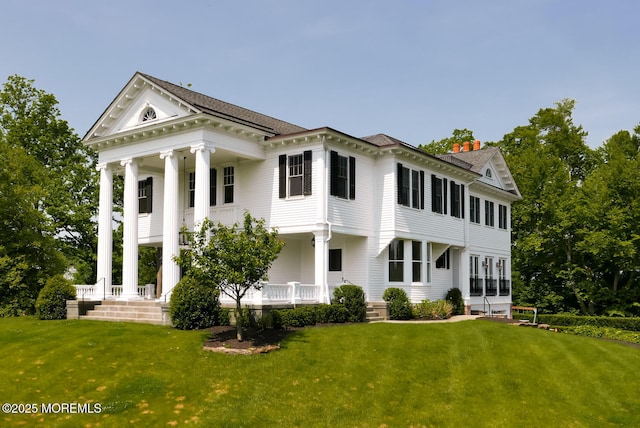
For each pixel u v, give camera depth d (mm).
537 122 53062
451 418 13875
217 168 27688
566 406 15070
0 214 32344
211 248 17516
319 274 24188
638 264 41000
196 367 15977
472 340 20188
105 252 27141
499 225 39594
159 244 30828
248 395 14375
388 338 19688
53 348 17812
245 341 18016
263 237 18234
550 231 43469
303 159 25016
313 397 14492
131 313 23281
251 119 27484
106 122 26969
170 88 25391
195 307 19922
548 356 18938
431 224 29891
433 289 31141
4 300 32781
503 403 14914
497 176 39531
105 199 27359
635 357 19938
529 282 47781
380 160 27578
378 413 13875
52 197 38062
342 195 25453
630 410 15227
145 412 13336
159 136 25156
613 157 43781
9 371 15891
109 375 15445
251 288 21641
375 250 27156
